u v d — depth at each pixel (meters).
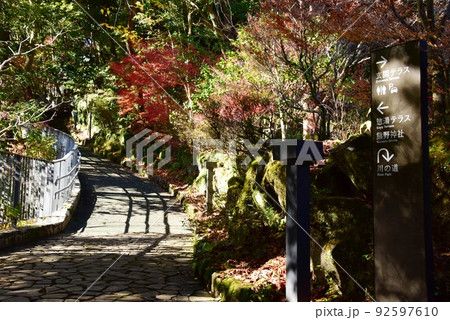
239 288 4.09
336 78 9.05
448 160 3.94
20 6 14.55
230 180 7.04
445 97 5.38
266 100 9.41
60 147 15.76
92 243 7.47
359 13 6.35
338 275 3.69
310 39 8.66
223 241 5.80
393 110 3.21
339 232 4.04
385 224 3.19
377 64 3.35
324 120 8.95
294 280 3.53
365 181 4.39
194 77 14.48
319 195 4.71
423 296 2.92
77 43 20.02
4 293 4.38
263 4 8.52
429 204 2.98
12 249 6.77
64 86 22.36
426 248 2.94
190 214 10.47
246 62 9.95
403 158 3.12
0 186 7.27
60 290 4.54
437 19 6.17
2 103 13.00
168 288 4.82
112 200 12.39
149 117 16.14
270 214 5.25
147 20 17.03
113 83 21.11
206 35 16.30
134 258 6.28
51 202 9.26
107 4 19.73
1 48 14.19
